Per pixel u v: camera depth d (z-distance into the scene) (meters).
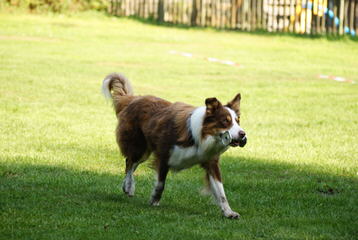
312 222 8.70
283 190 10.38
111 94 10.59
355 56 29.88
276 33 36.88
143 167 11.65
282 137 14.39
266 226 8.41
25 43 28.02
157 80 21.11
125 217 8.52
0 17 36.47
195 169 11.62
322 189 10.53
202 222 8.46
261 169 11.76
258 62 26.80
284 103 18.38
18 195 9.28
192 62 25.75
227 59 27.25
